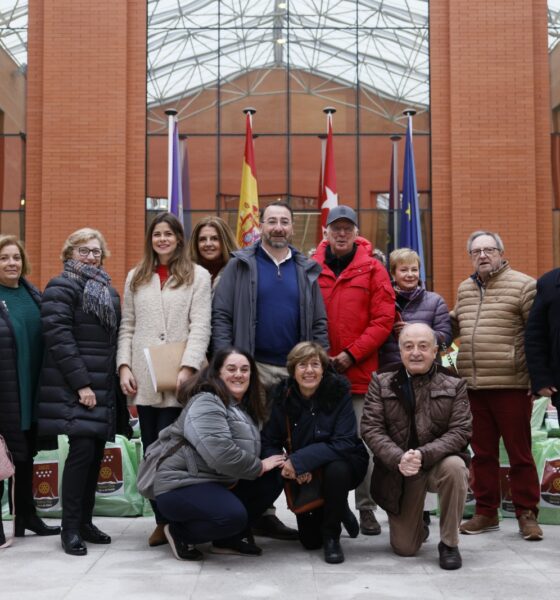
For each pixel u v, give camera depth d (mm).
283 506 7285
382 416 5449
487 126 14516
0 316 5805
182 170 15289
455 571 4996
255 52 15570
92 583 4684
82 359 5570
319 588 4598
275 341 5828
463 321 6320
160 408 5703
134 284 5840
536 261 14297
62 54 14555
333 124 15430
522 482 6012
